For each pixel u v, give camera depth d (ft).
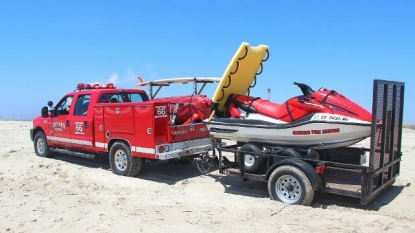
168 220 19.12
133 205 21.80
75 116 33.04
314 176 20.33
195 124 29.12
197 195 23.81
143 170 31.17
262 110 24.23
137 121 27.53
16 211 20.90
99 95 31.58
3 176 30.09
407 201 21.79
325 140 21.59
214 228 17.87
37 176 29.76
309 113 22.07
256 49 25.32
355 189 19.99
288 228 17.70
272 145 23.70
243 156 23.54
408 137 49.65
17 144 48.08
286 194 21.62
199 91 34.83
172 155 26.94
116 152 29.58
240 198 22.89
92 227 18.26
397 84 21.85
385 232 17.10
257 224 18.30
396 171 23.95
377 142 20.03
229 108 25.99
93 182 27.40
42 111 36.09
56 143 35.63
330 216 19.12
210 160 28.19
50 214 20.29
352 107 21.09
